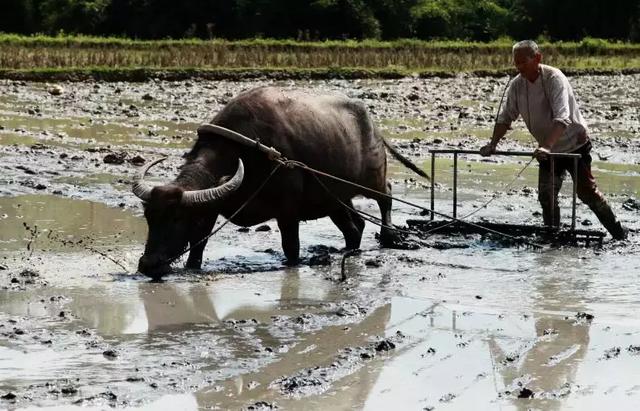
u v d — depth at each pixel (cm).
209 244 1287
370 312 984
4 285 1055
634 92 3769
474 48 5362
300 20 7594
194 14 7675
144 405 730
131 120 2606
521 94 1271
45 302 998
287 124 1163
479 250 1271
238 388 769
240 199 1138
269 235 1350
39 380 775
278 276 1130
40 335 888
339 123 1225
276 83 3881
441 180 1794
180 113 2789
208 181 1098
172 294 1041
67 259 1178
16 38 4853
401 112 2881
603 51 5706
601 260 1216
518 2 8869
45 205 1491
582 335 910
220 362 827
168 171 1812
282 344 878
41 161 1870
